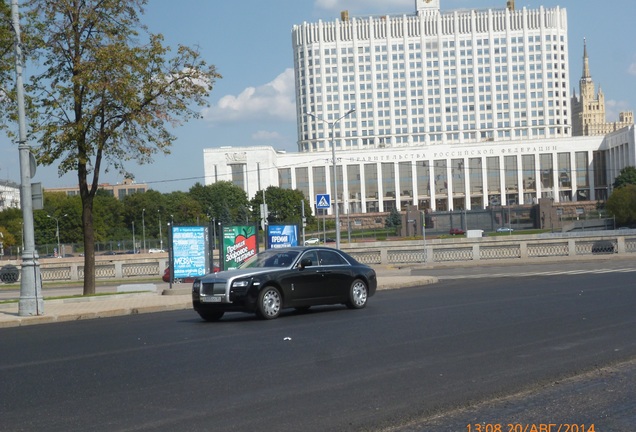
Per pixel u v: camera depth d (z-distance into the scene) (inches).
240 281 681.6
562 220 5004.9
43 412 324.2
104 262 1889.8
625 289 850.1
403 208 6299.2
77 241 4269.2
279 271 701.9
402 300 847.1
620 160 5959.6
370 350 466.9
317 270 729.0
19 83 831.1
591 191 6245.1
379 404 319.0
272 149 6200.8
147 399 343.3
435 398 327.6
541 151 6250.0
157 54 1035.3
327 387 356.8
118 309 849.5
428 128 7864.2
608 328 533.3
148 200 4751.5
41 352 522.6
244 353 473.7
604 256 1771.7
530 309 677.9
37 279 822.5
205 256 1206.9
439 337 514.9
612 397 322.7
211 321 706.8
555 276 1188.5
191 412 314.2
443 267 1759.4
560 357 421.1
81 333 645.3
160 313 847.7
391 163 6323.8
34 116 1024.9
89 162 1064.8
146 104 1047.6
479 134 7864.2
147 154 1070.4
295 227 1337.4
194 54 1055.0
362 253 1923.0
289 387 359.6
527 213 5123.0
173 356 473.4
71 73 1045.2
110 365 447.2
